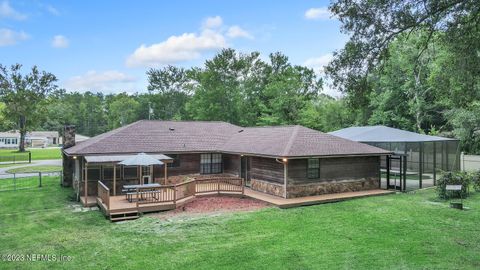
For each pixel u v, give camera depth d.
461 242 10.05
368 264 8.41
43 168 31.95
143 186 14.21
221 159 21.83
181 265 8.52
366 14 11.02
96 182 17.36
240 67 50.03
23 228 12.17
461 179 17.12
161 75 65.56
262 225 12.08
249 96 51.78
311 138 18.50
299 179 16.70
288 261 8.67
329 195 17.16
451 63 11.91
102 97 122.50
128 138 19.33
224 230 11.52
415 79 35.81
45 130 97.44
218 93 47.72
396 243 10.00
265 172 17.88
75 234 11.38
